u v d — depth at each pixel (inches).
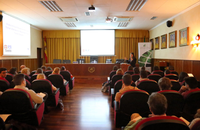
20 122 81.7
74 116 120.3
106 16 264.2
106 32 392.5
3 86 105.5
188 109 81.2
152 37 375.6
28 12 237.1
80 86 241.3
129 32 395.9
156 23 319.9
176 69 255.6
